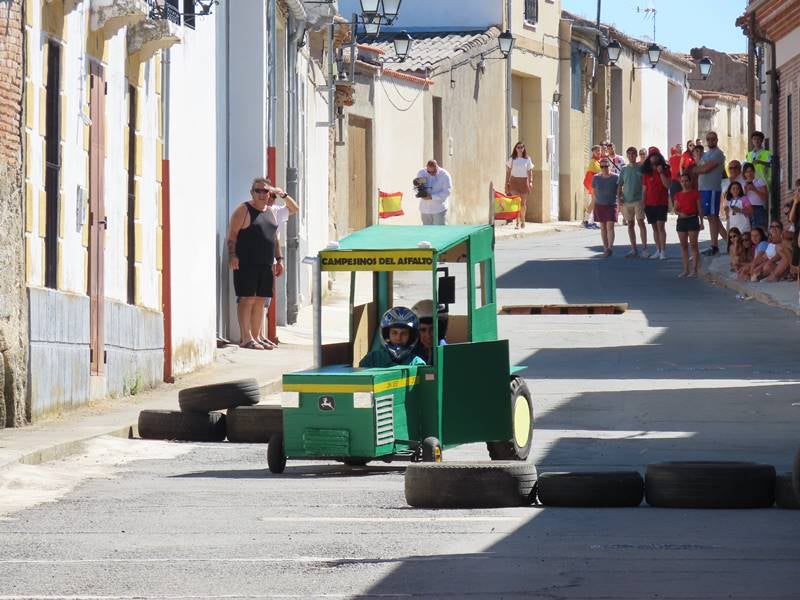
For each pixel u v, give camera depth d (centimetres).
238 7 6888
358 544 2667
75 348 4616
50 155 4478
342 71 9731
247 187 6912
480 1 13512
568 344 6606
